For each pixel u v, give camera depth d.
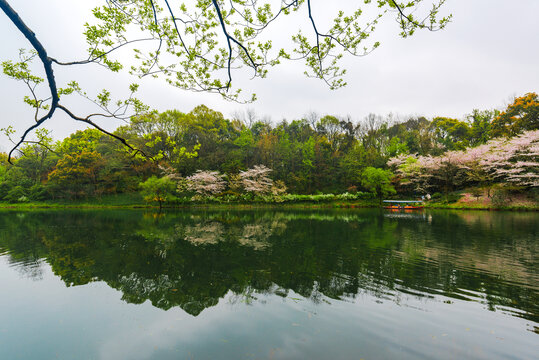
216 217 23.64
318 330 4.55
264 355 3.83
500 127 38.88
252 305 5.60
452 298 5.85
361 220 20.42
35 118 3.80
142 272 7.95
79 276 7.69
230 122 55.66
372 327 4.63
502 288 6.47
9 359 3.87
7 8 2.54
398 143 47.69
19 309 5.59
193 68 4.70
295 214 26.25
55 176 39.41
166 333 4.53
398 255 9.56
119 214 27.00
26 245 11.91
